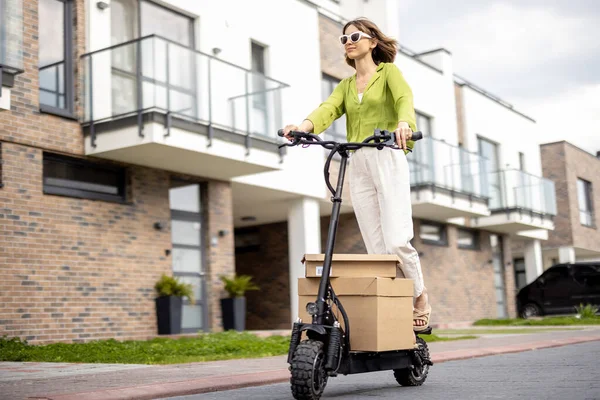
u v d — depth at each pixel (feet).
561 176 88.89
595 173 97.60
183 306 37.86
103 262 33.55
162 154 34.32
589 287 62.69
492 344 28.40
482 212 61.87
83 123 33.60
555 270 64.34
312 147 47.50
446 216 61.31
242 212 52.60
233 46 42.42
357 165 13.29
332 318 11.53
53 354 25.62
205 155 35.04
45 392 13.38
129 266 34.71
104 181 34.68
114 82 33.30
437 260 62.34
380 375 16.29
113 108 33.27
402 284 12.56
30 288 30.42
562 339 30.07
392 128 13.19
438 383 14.23
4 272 29.58
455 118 67.62
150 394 12.95
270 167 38.47
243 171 38.99
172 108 33.53
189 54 34.76
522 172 70.38
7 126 30.27
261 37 44.73
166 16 38.96
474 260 68.28
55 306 31.27
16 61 27.86
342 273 12.19
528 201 70.23
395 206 12.85
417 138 11.64
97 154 33.58
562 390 12.18
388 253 12.92
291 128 12.17
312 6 49.49
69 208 32.45
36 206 31.09
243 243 60.13
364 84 13.35
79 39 33.94
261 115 38.52
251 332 38.11
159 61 33.24
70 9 34.14
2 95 27.45
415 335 13.71
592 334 34.88
